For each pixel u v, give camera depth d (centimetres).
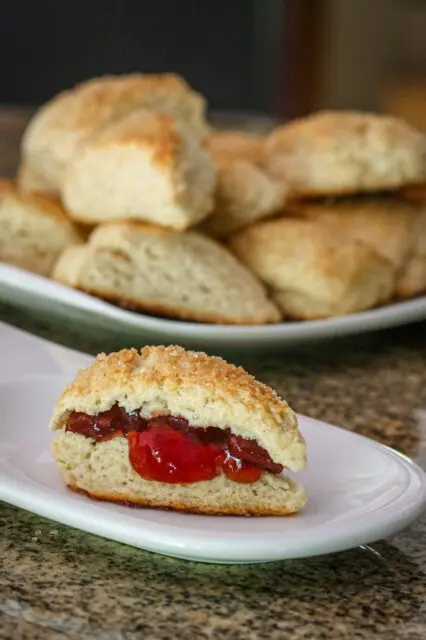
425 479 63
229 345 81
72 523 59
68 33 229
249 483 61
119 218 88
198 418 61
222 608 57
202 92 234
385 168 94
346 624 56
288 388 79
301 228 90
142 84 104
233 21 228
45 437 67
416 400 78
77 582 58
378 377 81
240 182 91
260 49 224
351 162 93
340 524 58
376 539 59
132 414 62
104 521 58
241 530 59
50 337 85
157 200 86
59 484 63
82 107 101
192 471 61
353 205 95
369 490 63
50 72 230
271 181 92
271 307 86
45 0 225
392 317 85
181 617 56
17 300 85
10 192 94
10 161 131
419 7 192
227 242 91
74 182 91
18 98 230
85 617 56
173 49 232
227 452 61
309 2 201
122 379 62
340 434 66
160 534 57
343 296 87
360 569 60
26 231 92
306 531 58
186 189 85
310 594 58
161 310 84
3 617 56
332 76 202
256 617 56
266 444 60
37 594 57
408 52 194
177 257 84
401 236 92
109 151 88
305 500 61
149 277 84
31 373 72
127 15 228
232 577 59
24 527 62
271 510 61
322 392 78
